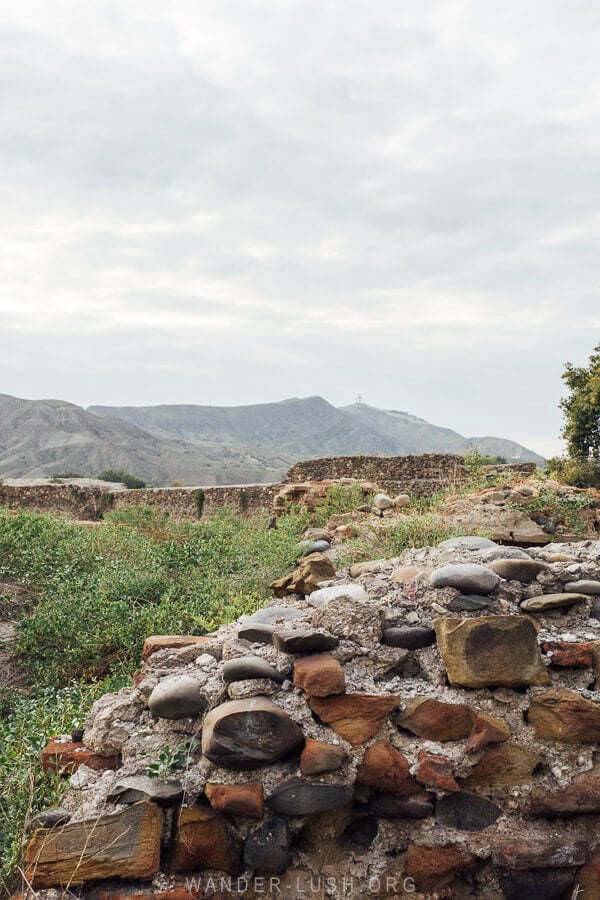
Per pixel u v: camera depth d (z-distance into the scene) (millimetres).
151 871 2318
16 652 6203
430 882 2445
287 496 12133
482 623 2686
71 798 2555
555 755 2611
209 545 9039
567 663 2758
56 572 8156
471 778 2559
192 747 2527
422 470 19266
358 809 2543
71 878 2295
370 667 2766
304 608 3404
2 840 2646
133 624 6234
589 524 8398
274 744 2441
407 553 4109
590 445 22125
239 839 2396
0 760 3264
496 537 7648
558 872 2475
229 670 2629
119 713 2764
